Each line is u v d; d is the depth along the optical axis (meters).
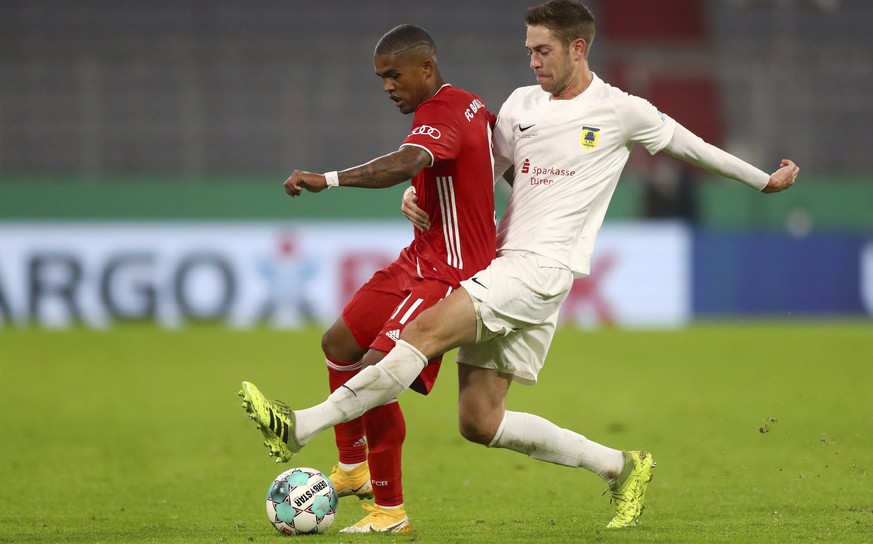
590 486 24.44
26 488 24.27
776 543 17.08
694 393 41.22
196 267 64.00
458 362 18.56
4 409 37.97
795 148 77.56
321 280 64.44
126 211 66.62
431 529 18.89
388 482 18.39
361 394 17.09
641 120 18.34
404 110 18.62
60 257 63.56
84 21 84.06
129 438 32.09
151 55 77.69
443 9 86.06
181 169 76.56
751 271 66.69
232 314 64.12
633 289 66.06
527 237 18.14
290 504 17.88
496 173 19.53
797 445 30.05
